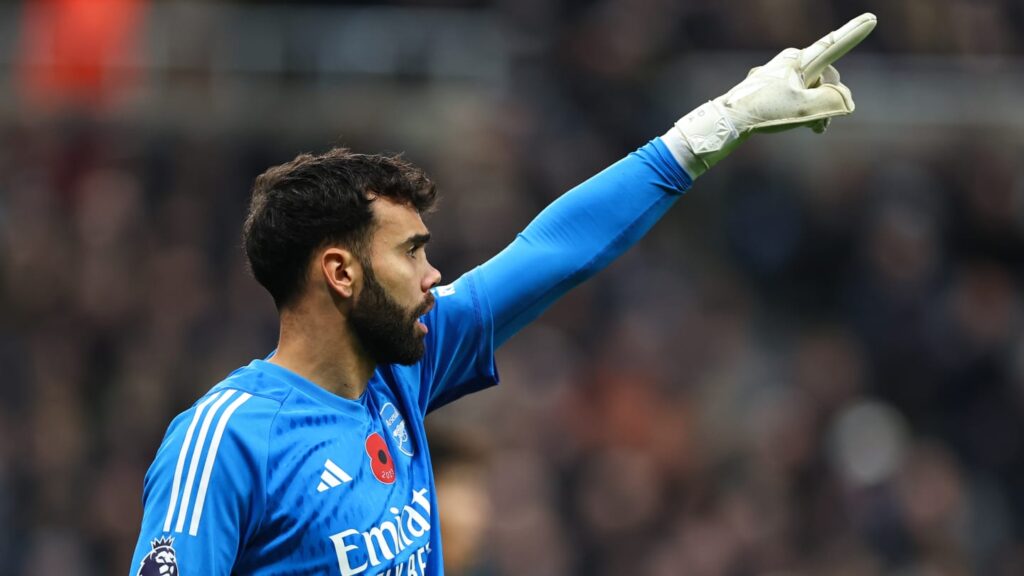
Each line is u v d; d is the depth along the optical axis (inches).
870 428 1470.2
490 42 1683.1
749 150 1678.2
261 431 375.6
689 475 1418.6
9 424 1411.2
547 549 1240.8
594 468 1368.1
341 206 385.1
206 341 1471.5
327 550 376.2
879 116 1704.0
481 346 435.8
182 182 1606.8
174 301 1504.7
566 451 1376.7
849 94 442.3
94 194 1587.1
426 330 403.9
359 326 391.5
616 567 1317.7
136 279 1530.5
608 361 1498.5
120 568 1328.7
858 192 1663.4
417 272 395.9
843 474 1441.9
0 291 1524.4
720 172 1678.2
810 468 1443.2
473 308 432.5
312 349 392.8
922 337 1585.9
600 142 1649.9
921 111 1706.4
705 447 1469.0
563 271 436.1
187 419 377.4
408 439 412.5
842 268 1647.4
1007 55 1756.9
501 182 1584.6
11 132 1624.0
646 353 1512.1
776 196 1662.2
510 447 1346.0
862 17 446.9
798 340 1606.8
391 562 385.1
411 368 424.5
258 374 386.6
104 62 1636.3
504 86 1668.3
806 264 1654.8
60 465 1380.4
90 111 1630.2
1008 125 1712.6
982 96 1716.3
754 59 1708.9
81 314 1509.6
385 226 390.3
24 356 1476.4
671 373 1528.1
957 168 1691.7
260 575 374.6
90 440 1413.6
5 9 1643.7
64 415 1421.0
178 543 362.6
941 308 1601.9
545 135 1632.6
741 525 1349.7
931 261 1627.7
